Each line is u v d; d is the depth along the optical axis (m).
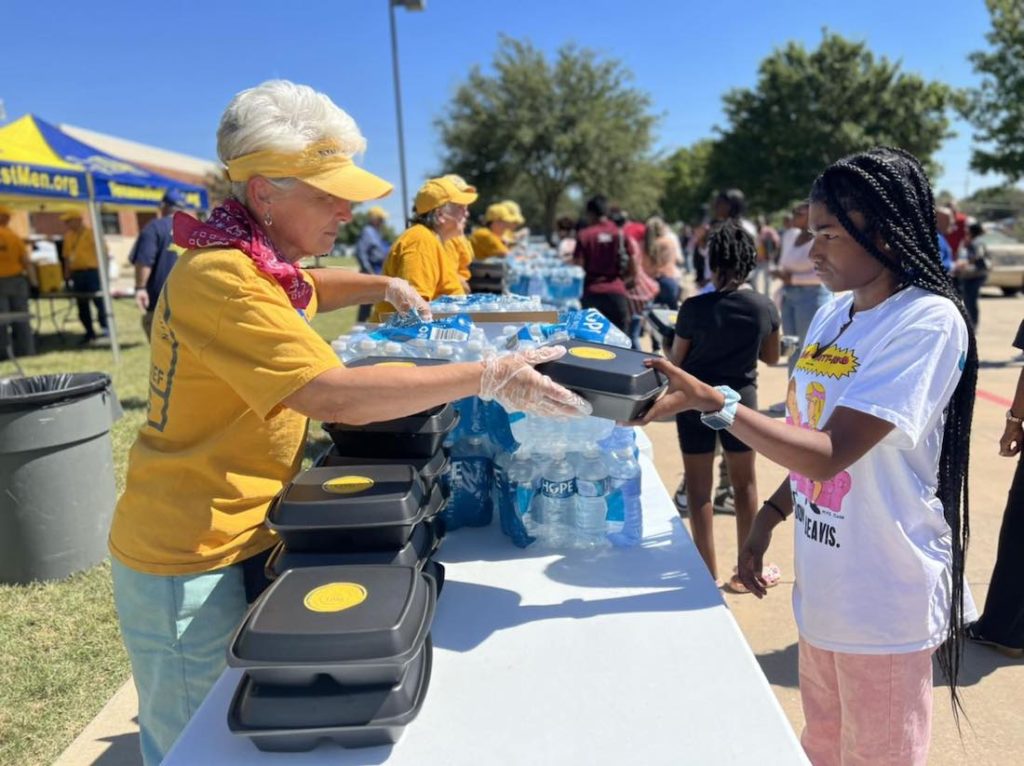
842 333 1.57
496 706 1.20
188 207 10.70
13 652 3.16
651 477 2.23
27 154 8.16
